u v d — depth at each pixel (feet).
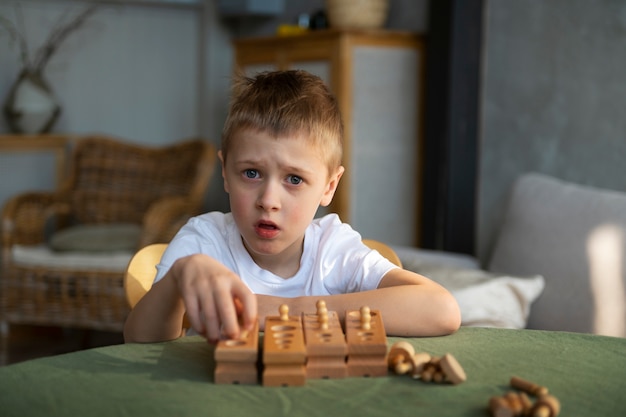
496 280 7.15
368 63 11.62
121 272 11.16
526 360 3.03
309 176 3.64
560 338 3.40
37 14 14.53
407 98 12.05
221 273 2.92
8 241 11.73
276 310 3.46
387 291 3.55
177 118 16.37
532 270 7.75
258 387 2.64
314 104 3.75
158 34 16.01
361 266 4.19
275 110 3.59
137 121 15.92
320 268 4.30
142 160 13.69
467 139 11.09
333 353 2.75
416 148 12.22
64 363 2.90
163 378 2.73
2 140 13.00
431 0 11.55
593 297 7.22
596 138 9.25
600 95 9.18
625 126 8.86
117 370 2.82
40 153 13.74
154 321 3.34
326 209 11.82
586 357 3.09
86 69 15.24
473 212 11.12
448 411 2.42
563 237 7.63
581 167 9.46
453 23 11.03
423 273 7.38
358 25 11.68
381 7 11.86
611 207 7.47
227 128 3.80
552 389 2.67
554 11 9.76
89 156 13.56
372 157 11.75
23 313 11.44
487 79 10.82
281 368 2.66
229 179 3.73
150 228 11.27
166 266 4.15
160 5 15.84
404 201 12.17
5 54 14.23
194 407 2.43
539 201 8.11
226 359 2.66
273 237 3.65
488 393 2.60
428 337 3.43
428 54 11.68
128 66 15.71
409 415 2.38
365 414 2.38
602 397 2.60
